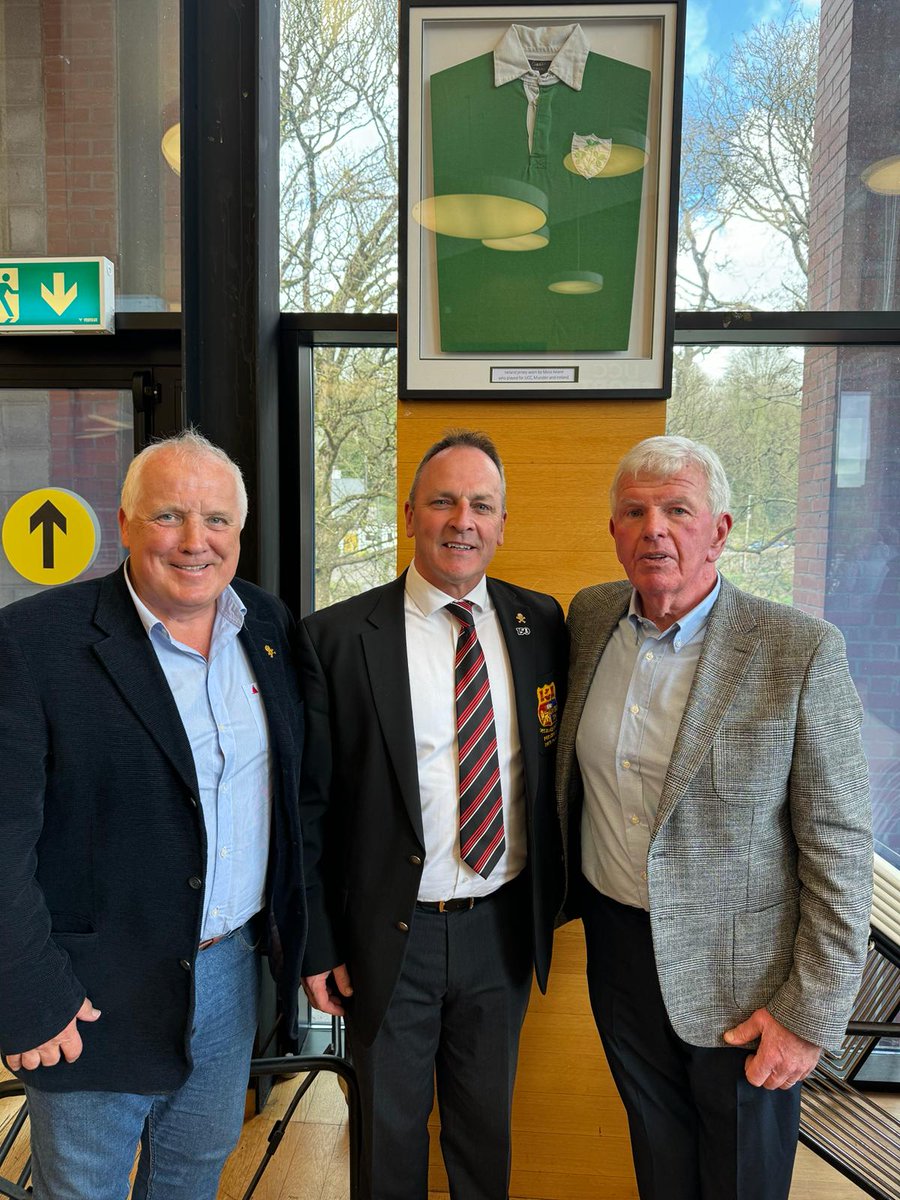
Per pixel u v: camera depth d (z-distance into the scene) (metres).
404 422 1.74
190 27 1.79
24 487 2.22
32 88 2.10
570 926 1.75
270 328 1.97
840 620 2.14
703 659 1.17
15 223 2.13
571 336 1.67
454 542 1.28
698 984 1.16
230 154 1.83
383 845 1.28
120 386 2.16
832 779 1.10
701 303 2.03
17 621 1.04
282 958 1.28
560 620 1.49
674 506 1.16
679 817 1.15
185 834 1.08
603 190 1.63
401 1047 1.32
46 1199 1.14
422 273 1.68
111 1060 1.08
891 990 2.13
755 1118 1.18
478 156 1.64
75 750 1.03
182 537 1.04
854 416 2.07
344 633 1.33
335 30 2.01
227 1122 1.24
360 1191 1.43
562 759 1.35
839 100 1.95
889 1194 1.39
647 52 1.59
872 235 1.97
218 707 1.14
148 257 2.12
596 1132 1.78
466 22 1.61
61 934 1.06
